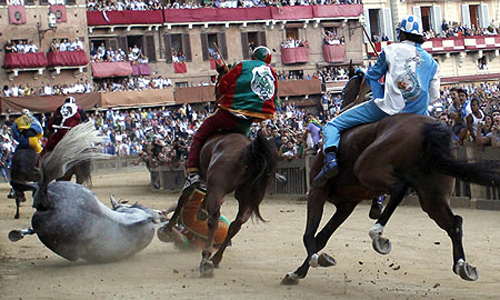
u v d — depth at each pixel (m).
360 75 10.27
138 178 36.47
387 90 8.77
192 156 11.10
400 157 8.03
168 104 52.31
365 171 8.27
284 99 56.59
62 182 10.92
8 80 49.69
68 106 15.70
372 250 11.97
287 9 58.59
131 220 11.30
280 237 13.84
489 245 11.85
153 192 27.81
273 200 21.48
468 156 16.34
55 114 15.70
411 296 8.43
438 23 63.38
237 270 10.48
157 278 9.83
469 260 10.70
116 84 52.03
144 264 11.05
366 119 8.86
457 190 17.11
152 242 13.50
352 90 10.27
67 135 10.69
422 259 11.03
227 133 10.98
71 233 10.60
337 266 10.68
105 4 54.09
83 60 51.00
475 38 63.06
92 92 49.56
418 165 7.99
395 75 8.77
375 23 62.59
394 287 9.02
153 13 54.94
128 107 50.75
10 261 11.64
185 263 11.14
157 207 21.61
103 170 42.28
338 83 58.31
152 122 48.41
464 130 16.81
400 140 8.04
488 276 9.62
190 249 12.21
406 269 10.30
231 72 10.88
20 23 50.09
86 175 14.76
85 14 52.12
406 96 8.77
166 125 48.97
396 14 62.19
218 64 11.30
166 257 11.73
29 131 17.11
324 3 60.09
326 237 9.52
